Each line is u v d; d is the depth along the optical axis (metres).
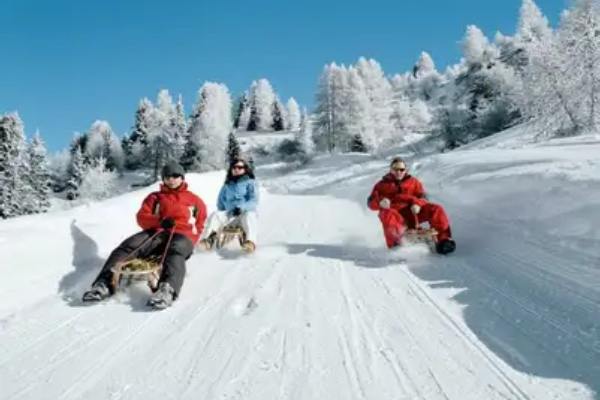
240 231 7.10
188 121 83.00
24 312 4.59
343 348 3.58
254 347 3.66
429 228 6.26
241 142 92.31
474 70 117.50
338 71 68.94
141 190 9.24
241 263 6.33
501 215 7.13
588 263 4.79
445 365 3.27
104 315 4.47
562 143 17.78
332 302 4.58
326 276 5.50
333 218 10.49
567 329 3.65
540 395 2.87
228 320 4.24
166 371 3.36
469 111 58.34
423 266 5.69
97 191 66.50
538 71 28.31
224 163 70.38
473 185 9.28
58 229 6.18
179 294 5.05
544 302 4.20
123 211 7.63
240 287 5.22
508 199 7.44
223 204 7.63
